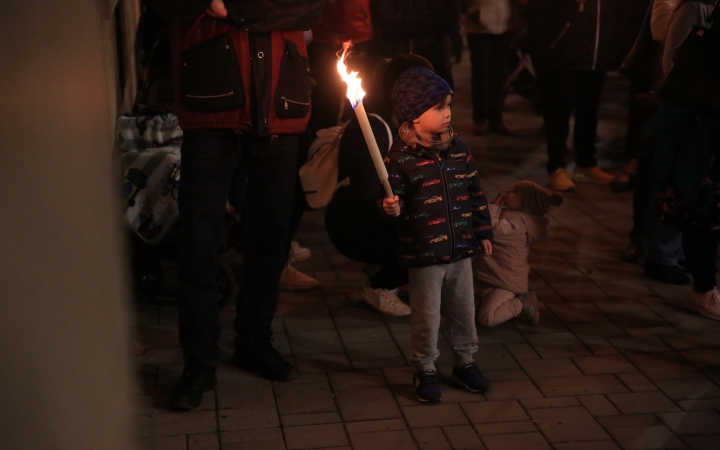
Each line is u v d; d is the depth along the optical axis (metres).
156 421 3.23
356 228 3.89
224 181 3.30
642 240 5.10
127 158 3.89
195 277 3.34
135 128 4.01
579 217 5.95
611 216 5.98
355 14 5.03
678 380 3.65
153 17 4.97
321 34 5.06
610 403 3.44
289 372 3.58
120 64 5.05
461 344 3.50
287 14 3.10
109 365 0.90
